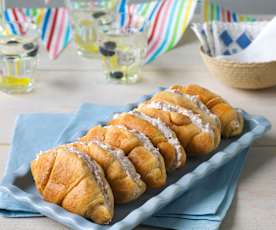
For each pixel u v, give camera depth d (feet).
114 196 2.88
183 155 3.12
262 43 4.19
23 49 3.99
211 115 3.36
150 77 4.29
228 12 4.97
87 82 4.21
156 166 2.96
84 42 4.51
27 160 3.30
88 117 3.70
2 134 3.58
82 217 2.74
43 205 2.80
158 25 4.78
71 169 2.79
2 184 2.95
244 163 3.34
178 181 2.99
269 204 3.05
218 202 2.97
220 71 4.01
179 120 3.23
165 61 4.50
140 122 3.12
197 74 4.33
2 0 4.49
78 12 4.49
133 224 2.71
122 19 4.47
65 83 4.19
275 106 3.94
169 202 2.90
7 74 4.01
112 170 2.86
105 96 4.04
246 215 2.97
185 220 2.88
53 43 4.60
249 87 4.05
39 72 4.32
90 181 2.76
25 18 4.83
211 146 3.24
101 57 4.23
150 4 4.98
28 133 3.54
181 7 4.79
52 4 6.43
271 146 3.51
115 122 3.18
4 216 2.89
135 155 2.97
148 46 4.61
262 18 5.18
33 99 3.99
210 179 3.15
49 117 3.73
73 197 2.76
